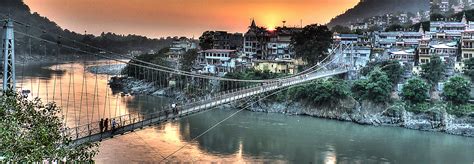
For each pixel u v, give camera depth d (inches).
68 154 1034.7
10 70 1637.6
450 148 3011.8
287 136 3189.0
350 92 4037.9
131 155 2522.1
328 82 4092.0
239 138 3073.3
